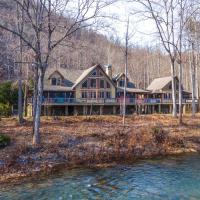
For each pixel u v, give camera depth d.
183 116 43.38
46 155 21.06
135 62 94.94
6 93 44.47
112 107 50.53
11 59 31.50
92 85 51.75
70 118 37.66
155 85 64.75
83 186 15.16
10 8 26.94
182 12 39.41
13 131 27.00
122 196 13.41
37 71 26.58
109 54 71.56
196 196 13.16
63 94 50.25
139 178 16.61
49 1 21.05
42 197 13.44
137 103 51.00
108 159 21.83
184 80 94.75
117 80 57.53
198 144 27.55
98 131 28.50
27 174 17.66
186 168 19.05
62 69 54.44
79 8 26.05
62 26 21.67
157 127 30.22
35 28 21.25
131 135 27.00
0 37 28.02
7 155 20.11
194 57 51.38
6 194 13.92
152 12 36.28
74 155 21.61
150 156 23.25
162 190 14.16
